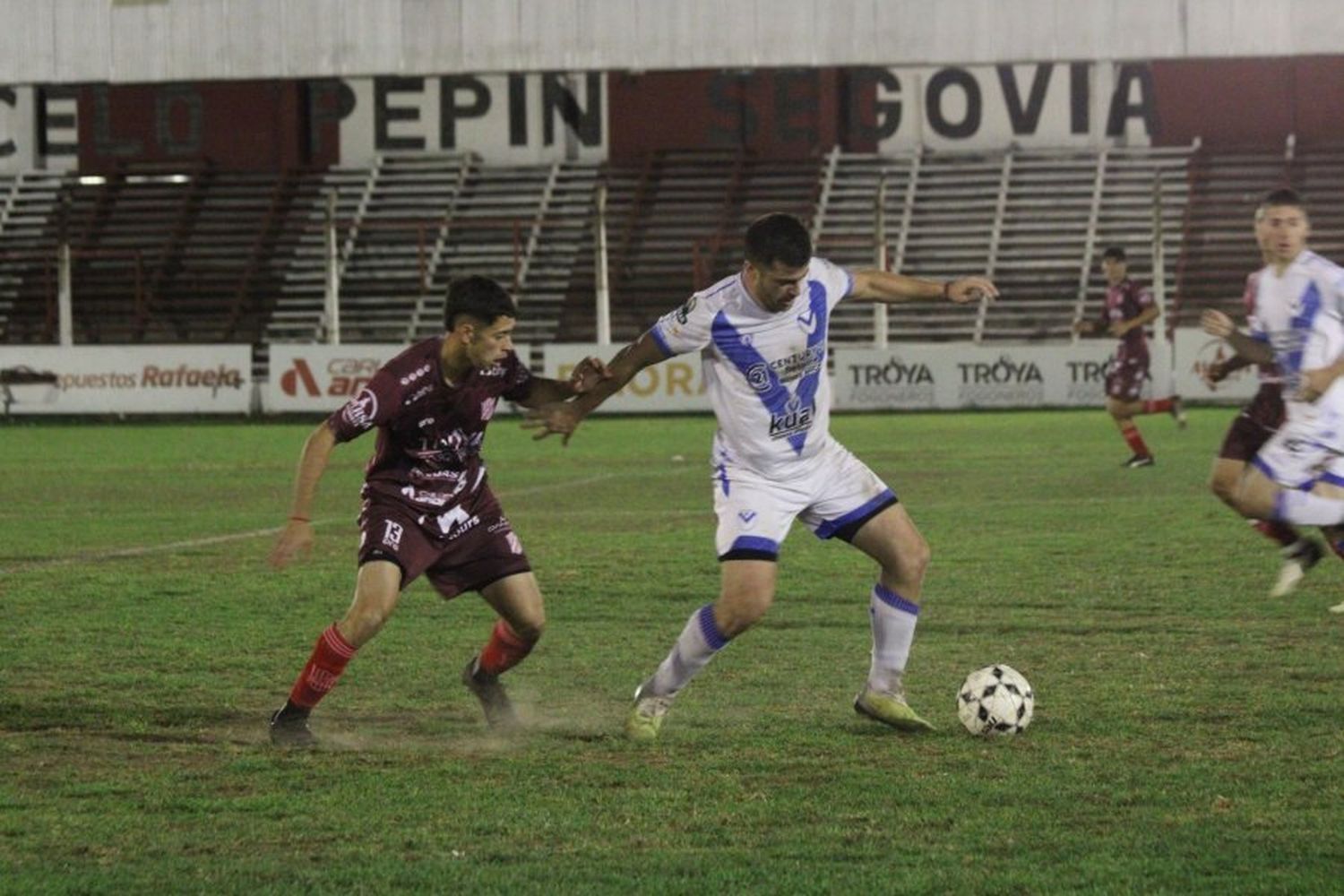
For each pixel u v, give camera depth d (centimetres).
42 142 13612
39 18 10194
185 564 3925
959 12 9662
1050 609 3072
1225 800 1738
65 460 7362
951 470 6134
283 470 6788
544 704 2353
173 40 10106
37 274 12538
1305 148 12194
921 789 1798
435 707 2323
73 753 2025
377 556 2070
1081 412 9688
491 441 8306
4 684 2483
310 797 1792
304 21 10025
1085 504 4912
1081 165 12362
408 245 12494
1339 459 2941
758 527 2073
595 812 1723
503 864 1546
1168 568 3578
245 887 1484
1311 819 1664
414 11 9944
